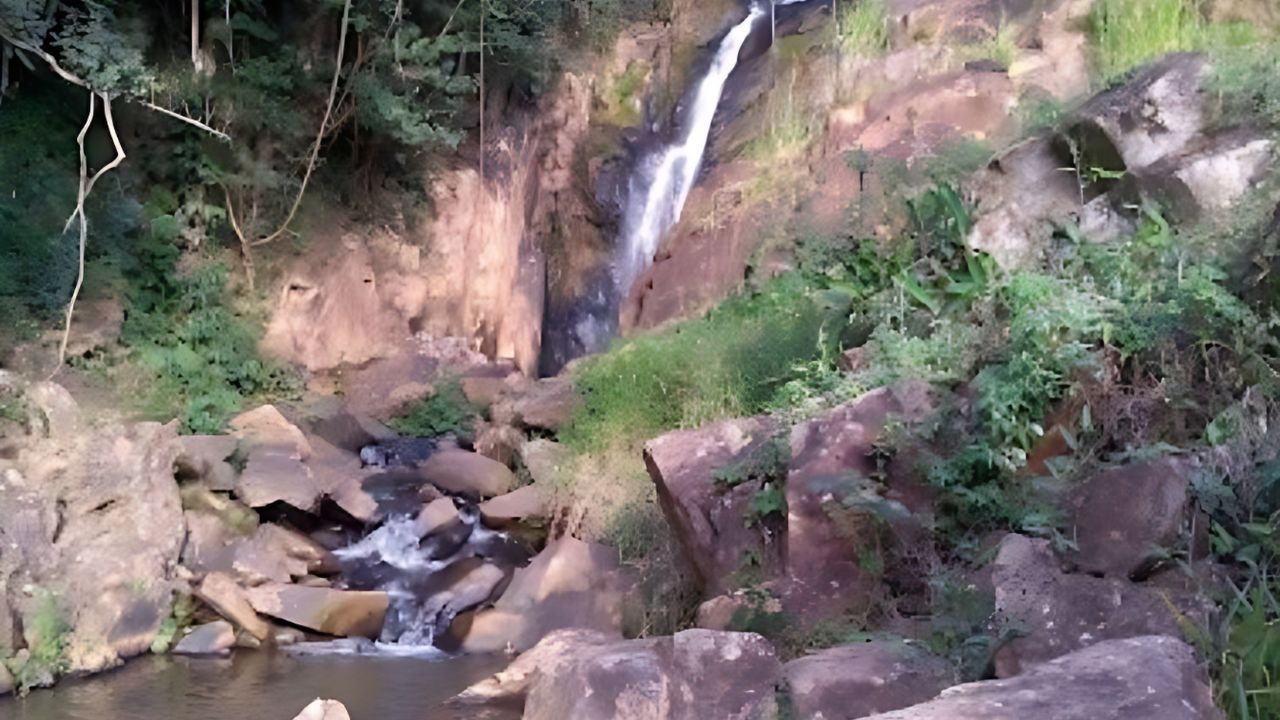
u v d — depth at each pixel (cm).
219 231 1400
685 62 1864
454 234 1584
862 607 646
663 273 1461
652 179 1750
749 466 769
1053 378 698
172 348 1259
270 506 1067
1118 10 1243
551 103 1741
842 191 1275
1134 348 713
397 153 1538
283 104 1440
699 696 510
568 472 1099
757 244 1327
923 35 1475
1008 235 974
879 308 971
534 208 1742
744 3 1923
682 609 846
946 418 716
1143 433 676
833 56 1542
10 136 1238
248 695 800
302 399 1330
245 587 987
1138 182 916
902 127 1295
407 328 1515
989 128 1248
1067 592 536
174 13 1416
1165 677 410
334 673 866
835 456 723
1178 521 564
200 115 1337
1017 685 414
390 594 1018
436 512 1087
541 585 989
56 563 878
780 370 1028
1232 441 615
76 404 1009
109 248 1245
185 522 1002
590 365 1317
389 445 1289
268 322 1383
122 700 784
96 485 933
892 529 671
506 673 809
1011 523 637
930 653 543
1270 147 861
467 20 1605
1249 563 537
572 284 1741
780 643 619
